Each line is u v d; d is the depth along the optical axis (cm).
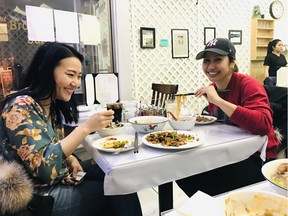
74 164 125
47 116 114
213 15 409
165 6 361
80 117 179
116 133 126
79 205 101
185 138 113
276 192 61
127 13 320
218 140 112
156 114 161
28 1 250
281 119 146
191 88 403
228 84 147
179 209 59
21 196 79
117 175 87
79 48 283
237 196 55
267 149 128
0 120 98
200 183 139
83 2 287
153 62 363
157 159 94
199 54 152
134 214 101
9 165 85
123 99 329
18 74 245
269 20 479
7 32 241
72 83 108
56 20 255
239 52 450
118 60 322
